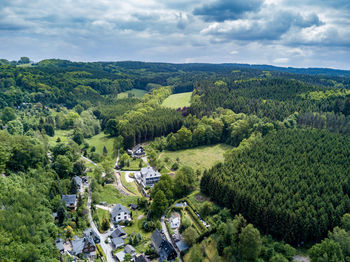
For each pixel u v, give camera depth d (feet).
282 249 252.01
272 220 277.23
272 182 330.13
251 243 235.61
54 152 462.60
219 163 411.34
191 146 609.83
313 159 374.22
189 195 388.16
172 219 335.06
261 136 533.96
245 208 306.35
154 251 285.43
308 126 540.52
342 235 230.48
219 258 256.52
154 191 380.58
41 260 233.96
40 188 327.47
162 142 609.01
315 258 223.30
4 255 221.87
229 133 616.80
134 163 533.96
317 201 281.74
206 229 307.17
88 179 442.09
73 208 344.28
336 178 321.32
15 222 248.73
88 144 623.36
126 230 326.24
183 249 286.87
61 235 292.61
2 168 319.27
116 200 393.70
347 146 401.49
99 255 280.72
